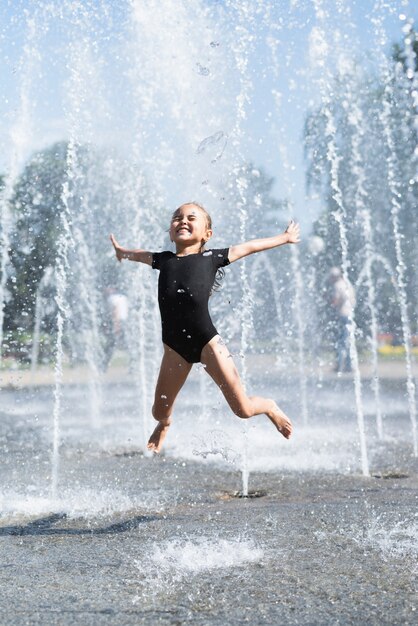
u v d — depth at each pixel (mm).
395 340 24078
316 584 3334
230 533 4227
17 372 17859
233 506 5012
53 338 16438
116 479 6129
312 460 6965
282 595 3205
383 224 18047
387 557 3713
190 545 3996
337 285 17453
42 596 3238
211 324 4516
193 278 4547
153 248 12398
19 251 15000
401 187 17062
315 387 14516
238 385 4492
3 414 11383
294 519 4535
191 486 5797
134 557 3799
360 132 15477
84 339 15383
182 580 3424
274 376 16578
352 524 4379
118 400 12977
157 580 3428
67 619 2967
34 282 15078
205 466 6711
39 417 10945
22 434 9148
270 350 20062
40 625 2906
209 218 4867
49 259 15055
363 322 19062
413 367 19172
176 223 4758
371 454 7301
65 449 7898
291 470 6457
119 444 8211
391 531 4203
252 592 3248
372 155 16078
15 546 4078
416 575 3432
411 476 6137
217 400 12172
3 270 13781
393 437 8477
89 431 9336
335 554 3775
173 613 3021
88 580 3445
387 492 5398
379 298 18938
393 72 13953
